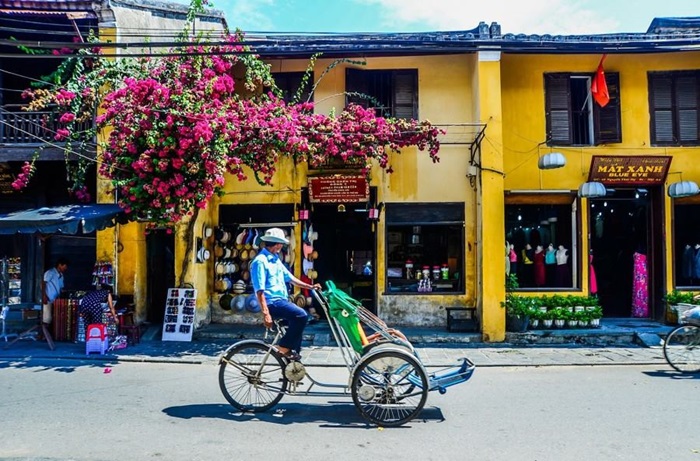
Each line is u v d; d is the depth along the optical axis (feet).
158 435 16.02
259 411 18.52
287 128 29.94
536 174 35.73
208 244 36.88
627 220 37.88
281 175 36.81
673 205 35.32
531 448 15.07
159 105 28.45
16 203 37.70
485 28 33.50
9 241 37.17
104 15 33.68
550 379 23.68
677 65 35.68
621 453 14.67
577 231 35.65
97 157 31.30
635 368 26.00
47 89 35.22
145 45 23.88
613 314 37.96
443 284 36.35
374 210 35.47
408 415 17.28
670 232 35.17
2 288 35.35
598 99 34.58
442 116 36.47
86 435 15.97
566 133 35.91
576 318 33.60
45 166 35.88
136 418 17.63
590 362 27.09
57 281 32.30
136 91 28.60
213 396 20.53
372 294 37.88
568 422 17.35
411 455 14.58
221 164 28.43
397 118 36.47
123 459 14.17
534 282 36.50
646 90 35.76
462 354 29.25
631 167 34.50
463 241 35.81
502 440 15.72
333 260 38.50
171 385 22.31
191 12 31.94
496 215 33.06
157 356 28.17
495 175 33.17
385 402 17.30
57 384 22.39
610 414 18.20
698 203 35.76
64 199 37.65
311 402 19.79
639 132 35.63
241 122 30.09
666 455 14.52
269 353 18.54
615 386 22.22
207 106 29.30
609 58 35.76
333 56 35.14
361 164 34.30
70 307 31.60
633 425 17.02
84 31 35.19
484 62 33.42
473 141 34.73
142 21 36.24
